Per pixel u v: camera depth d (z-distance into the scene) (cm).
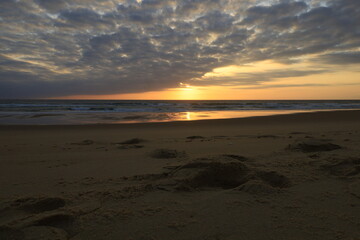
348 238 162
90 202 225
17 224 180
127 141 706
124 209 209
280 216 195
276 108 3419
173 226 180
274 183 279
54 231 173
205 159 317
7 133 984
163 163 395
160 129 1114
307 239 162
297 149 459
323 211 202
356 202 218
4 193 262
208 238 165
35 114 2069
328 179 280
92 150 562
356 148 457
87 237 168
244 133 890
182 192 248
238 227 178
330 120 1466
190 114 2236
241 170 303
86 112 2409
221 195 238
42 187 281
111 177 316
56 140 777
